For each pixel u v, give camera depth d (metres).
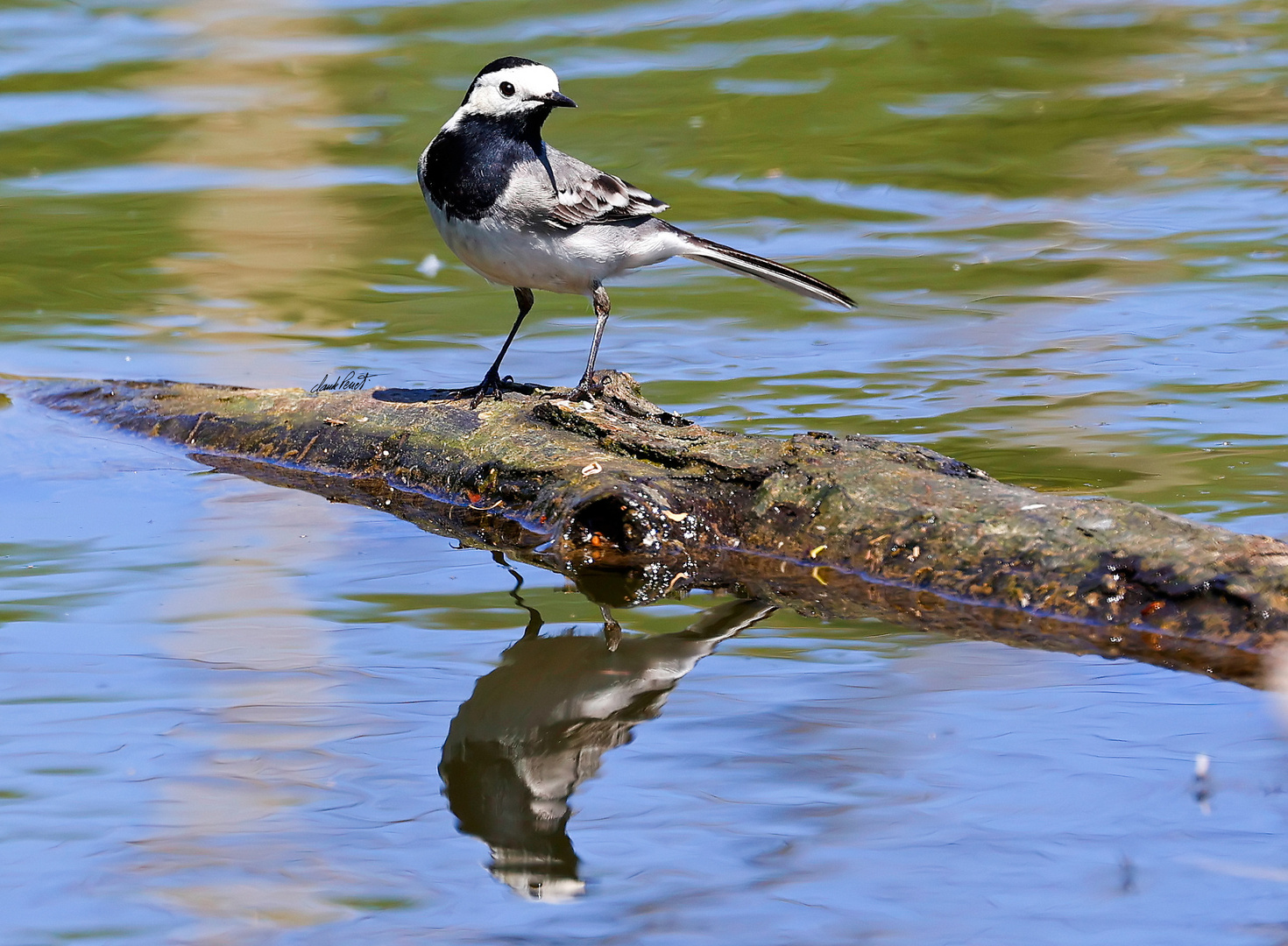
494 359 15.09
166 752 7.73
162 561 10.56
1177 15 27.39
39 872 6.68
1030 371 14.29
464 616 9.63
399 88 23.81
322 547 10.94
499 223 11.74
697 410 13.53
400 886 6.61
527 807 7.19
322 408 12.93
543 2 27.61
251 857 6.78
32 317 16.19
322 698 8.41
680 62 24.72
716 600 9.96
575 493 10.88
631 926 6.29
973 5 27.86
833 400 13.69
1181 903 6.26
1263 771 7.29
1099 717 7.92
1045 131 22.00
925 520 9.95
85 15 27.33
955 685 8.41
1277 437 12.38
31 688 8.45
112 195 20.09
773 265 12.68
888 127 22.28
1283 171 20.12
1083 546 9.36
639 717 8.14
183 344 15.53
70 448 13.11
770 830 6.92
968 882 6.47
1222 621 8.77
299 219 19.33
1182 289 16.39
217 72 24.55
